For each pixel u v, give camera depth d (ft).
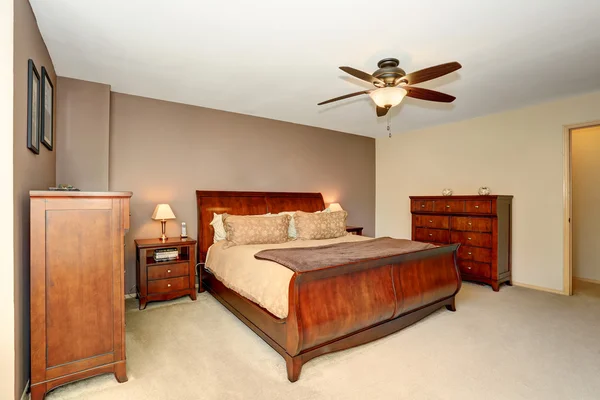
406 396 5.98
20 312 5.57
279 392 6.11
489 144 14.62
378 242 10.72
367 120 15.55
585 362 7.22
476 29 7.14
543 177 12.96
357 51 8.25
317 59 8.74
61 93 9.87
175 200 12.66
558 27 7.06
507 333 8.77
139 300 10.75
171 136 12.57
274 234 11.51
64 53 8.36
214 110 13.60
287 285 6.97
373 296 7.79
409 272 8.94
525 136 13.46
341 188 18.19
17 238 5.43
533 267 13.29
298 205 15.55
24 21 5.86
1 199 5.16
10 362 5.21
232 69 9.42
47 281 5.81
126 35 7.47
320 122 15.99
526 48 8.06
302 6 6.30
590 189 14.97
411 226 17.02
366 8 6.36
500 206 13.15
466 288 13.25
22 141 5.75
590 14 6.53
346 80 10.27
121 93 11.51
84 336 6.13
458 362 7.22
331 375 6.70
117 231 6.45
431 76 7.16
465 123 15.53
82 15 6.63
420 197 15.76
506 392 6.11
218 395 6.01
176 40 7.71
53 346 5.85
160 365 7.08
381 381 6.48
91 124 10.34
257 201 14.35
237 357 7.46
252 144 14.69
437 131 16.76
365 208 19.42
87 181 10.23
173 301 11.46
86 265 6.15
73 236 6.05
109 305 6.36
